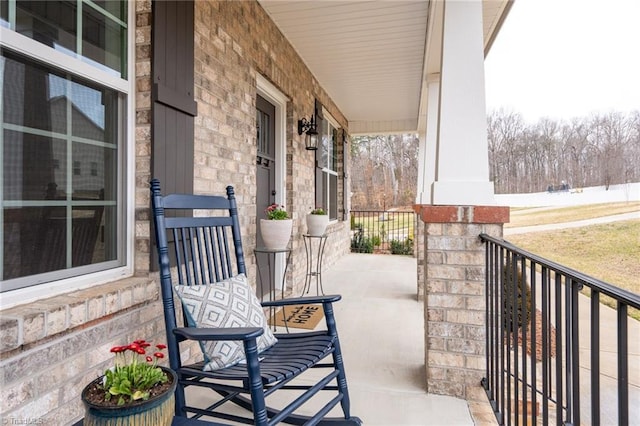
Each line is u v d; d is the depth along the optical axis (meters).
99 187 1.70
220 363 1.49
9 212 1.30
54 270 1.47
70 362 1.37
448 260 2.02
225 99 2.60
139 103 1.85
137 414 0.99
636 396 2.30
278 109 4.02
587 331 3.30
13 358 1.16
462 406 1.91
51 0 1.45
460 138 2.03
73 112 1.56
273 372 1.40
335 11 3.29
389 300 4.02
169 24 1.93
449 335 2.02
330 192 6.51
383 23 3.51
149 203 1.85
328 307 1.78
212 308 1.60
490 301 1.92
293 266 4.12
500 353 1.81
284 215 3.23
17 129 1.33
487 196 2.00
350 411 1.85
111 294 1.54
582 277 0.99
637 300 0.73
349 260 7.03
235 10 2.75
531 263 1.37
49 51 1.43
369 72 4.85
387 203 12.77
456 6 2.04
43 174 1.43
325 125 5.89
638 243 3.81
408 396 2.01
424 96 5.29
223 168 2.57
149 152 1.84
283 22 3.49
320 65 4.60
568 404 1.12
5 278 1.29
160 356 1.28
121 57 1.80
